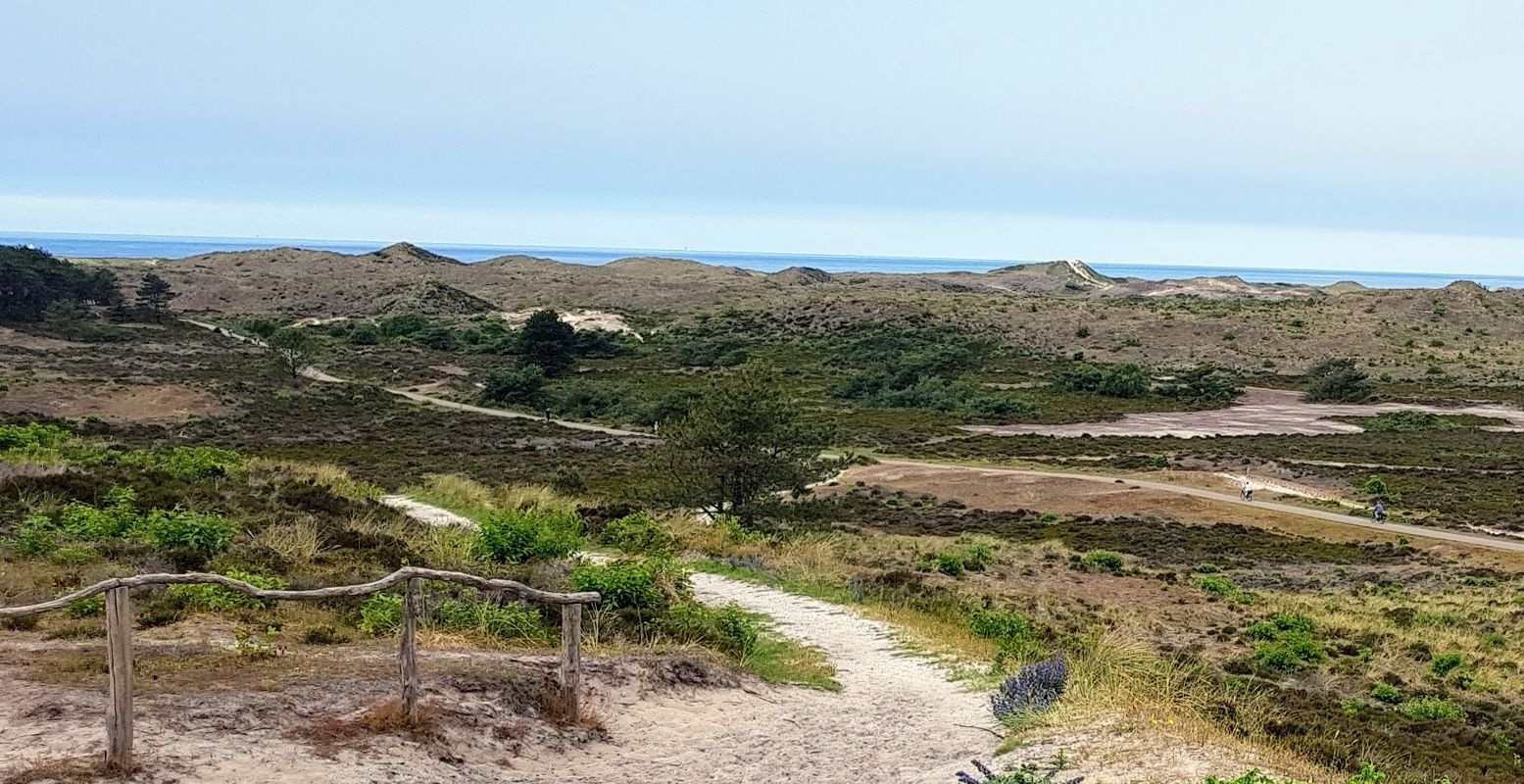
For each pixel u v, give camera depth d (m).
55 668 8.48
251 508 19.67
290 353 95.94
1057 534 45.53
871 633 17.02
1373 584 36.88
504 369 92.81
